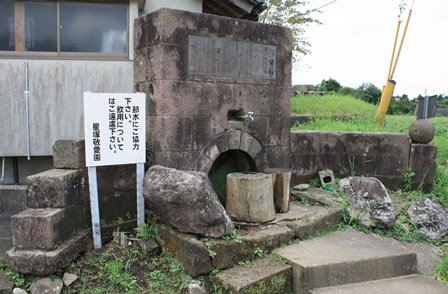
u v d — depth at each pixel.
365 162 7.69
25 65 6.93
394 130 9.97
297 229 5.33
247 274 4.43
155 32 5.39
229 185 5.43
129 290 4.45
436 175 7.91
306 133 7.41
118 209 5.48
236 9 9.02
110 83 7.25
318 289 4.50
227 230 4.71
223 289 4.31
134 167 5.57
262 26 6.18
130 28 7.40
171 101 5.39
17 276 4.51
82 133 7.20
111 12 7.48
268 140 6.42
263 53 6.22
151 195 4.64
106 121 4.95
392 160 7.68
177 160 5.50
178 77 5.43
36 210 4.62
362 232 6.04
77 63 7.13
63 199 4.68
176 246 4.71
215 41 5.71
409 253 5.17
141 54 5.77
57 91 7.09
